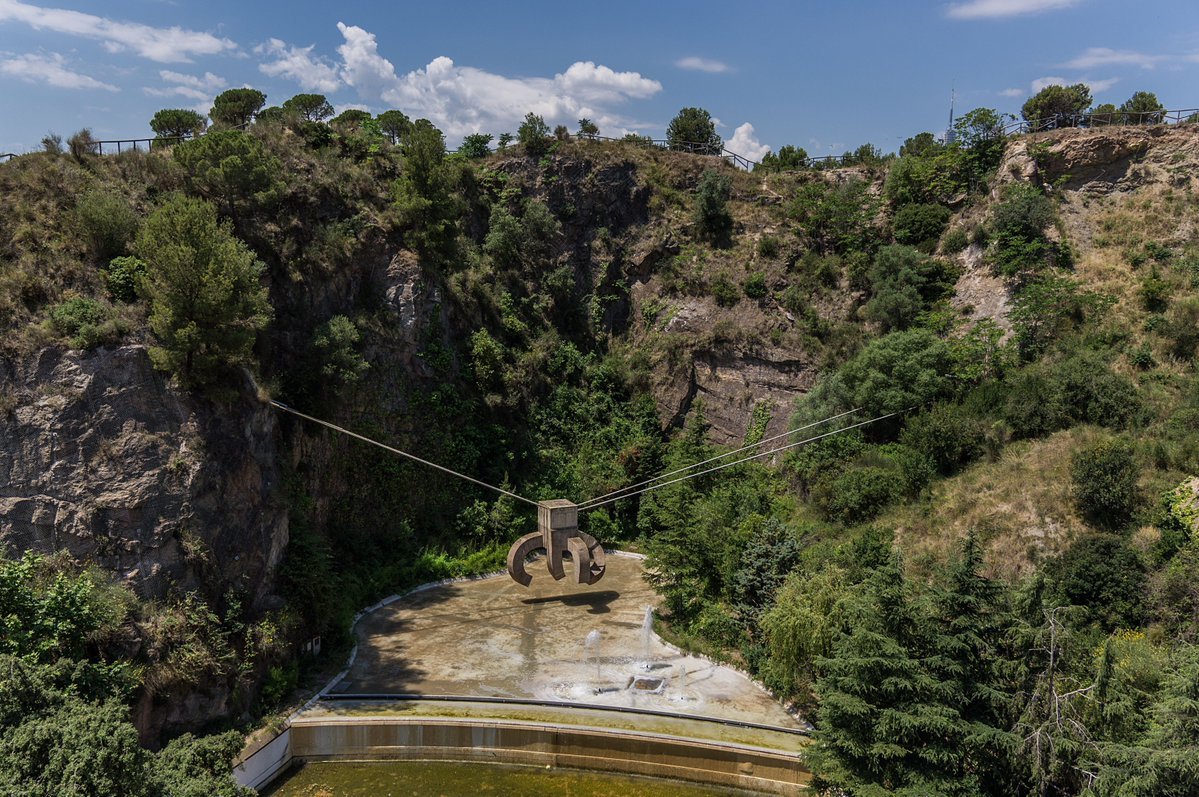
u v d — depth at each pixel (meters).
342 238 42.44
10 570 20.34
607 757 25.88
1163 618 27.36
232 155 38.72
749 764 25.02
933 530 34.34
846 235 55.00
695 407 51.28
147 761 16.59
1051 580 29.75
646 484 46.69
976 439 37.12
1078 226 47.19
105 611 23.19
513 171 58.31
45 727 15.00
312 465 37.78
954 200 52.75
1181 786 17.19
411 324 44.00
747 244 56.69
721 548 35.22
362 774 25.44
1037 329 42.06
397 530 41.28
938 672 20.97
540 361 50.75
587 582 37.66
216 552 27.61
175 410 28.03
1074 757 19.42
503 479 45.28
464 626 35.09
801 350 51.31
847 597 26.45
